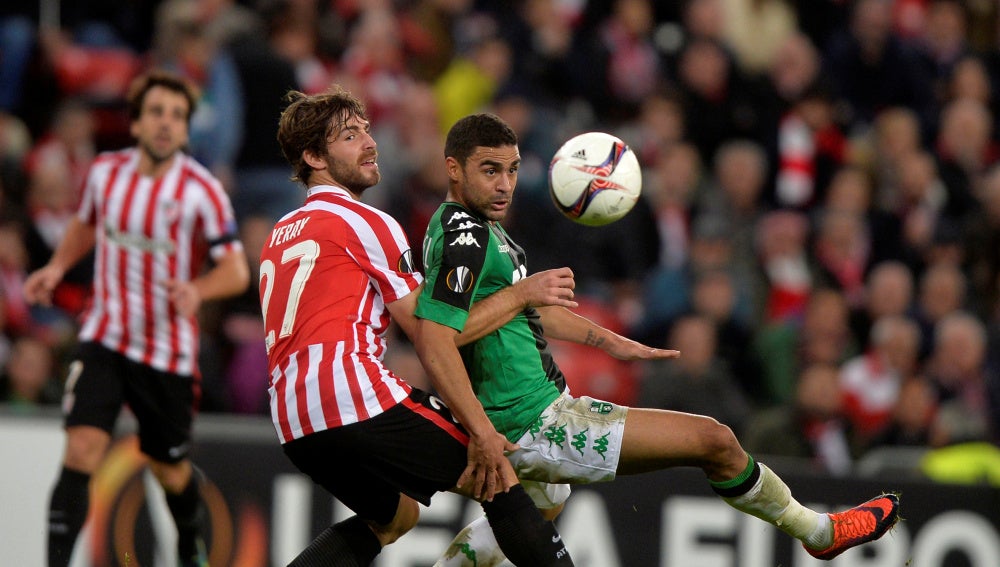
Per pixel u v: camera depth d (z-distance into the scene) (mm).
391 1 41750
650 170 41031
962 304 39594
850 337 38938
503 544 16891
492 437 16406
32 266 32781
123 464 25547
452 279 16500
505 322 16750
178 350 23172
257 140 34531
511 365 17156
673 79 44906
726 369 34406
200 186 23297
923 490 28266
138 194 22969
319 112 17406
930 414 33500
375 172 17609
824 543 17719
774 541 27750
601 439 16953
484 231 16859
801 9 49500
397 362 29641
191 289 22391
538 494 18750
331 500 26344
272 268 17234
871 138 45938
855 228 41281
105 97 37156
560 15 43219
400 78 39844
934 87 49906
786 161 43219
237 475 26031
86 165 35375
